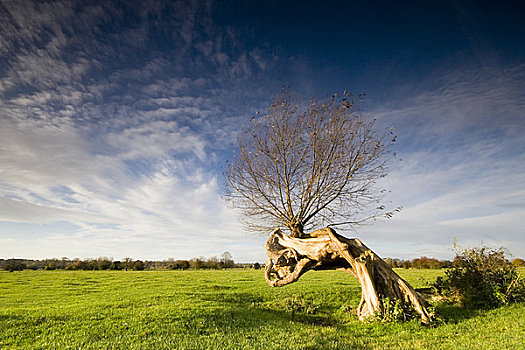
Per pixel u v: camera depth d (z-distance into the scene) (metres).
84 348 10.90
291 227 20.34
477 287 18.48
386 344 11.97
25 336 12.63
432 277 37.53
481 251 19.70
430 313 15.46
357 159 18.88
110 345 11.20
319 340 12.30
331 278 40.91
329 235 17.78
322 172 19.23
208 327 14.03
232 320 15.57
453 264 20.45
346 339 12.79
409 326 14.71
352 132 19.19
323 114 19.70
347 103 19.34
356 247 17.78
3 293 28.69
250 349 10.67
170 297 22.88
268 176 20.22
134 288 31.06
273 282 20.11
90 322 14.55
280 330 13.83
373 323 15.70
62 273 55.88
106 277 45.66
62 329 13.52
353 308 20.77
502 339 11.62
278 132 20.11
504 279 18.72
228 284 34.16
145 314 15.88
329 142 19.11
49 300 23.95
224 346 11.12
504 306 17.36
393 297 16.80
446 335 12.95
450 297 19.16
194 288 29.94
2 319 15.08
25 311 17.34
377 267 17.61
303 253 18.86
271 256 20.05
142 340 11.88
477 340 11.81
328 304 22.88
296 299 22.55
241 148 21.02
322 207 19.84
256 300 24.17
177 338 12.09
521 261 36.03
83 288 32.03
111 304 19.48
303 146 19.55
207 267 78.88
